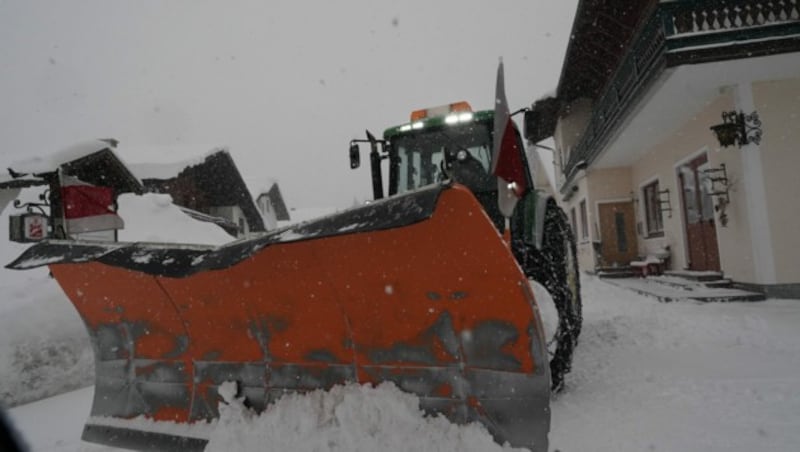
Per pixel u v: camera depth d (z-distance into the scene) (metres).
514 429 2.22
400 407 2.36
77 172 9.84
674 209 10.73
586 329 5.79
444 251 2.19
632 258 13.84
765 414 2.81
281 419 2.52
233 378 2.83
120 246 2.82
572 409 3.08
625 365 4.09
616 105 10.52
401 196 2.05
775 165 7.46
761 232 7.45
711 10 7.08
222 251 2.44
